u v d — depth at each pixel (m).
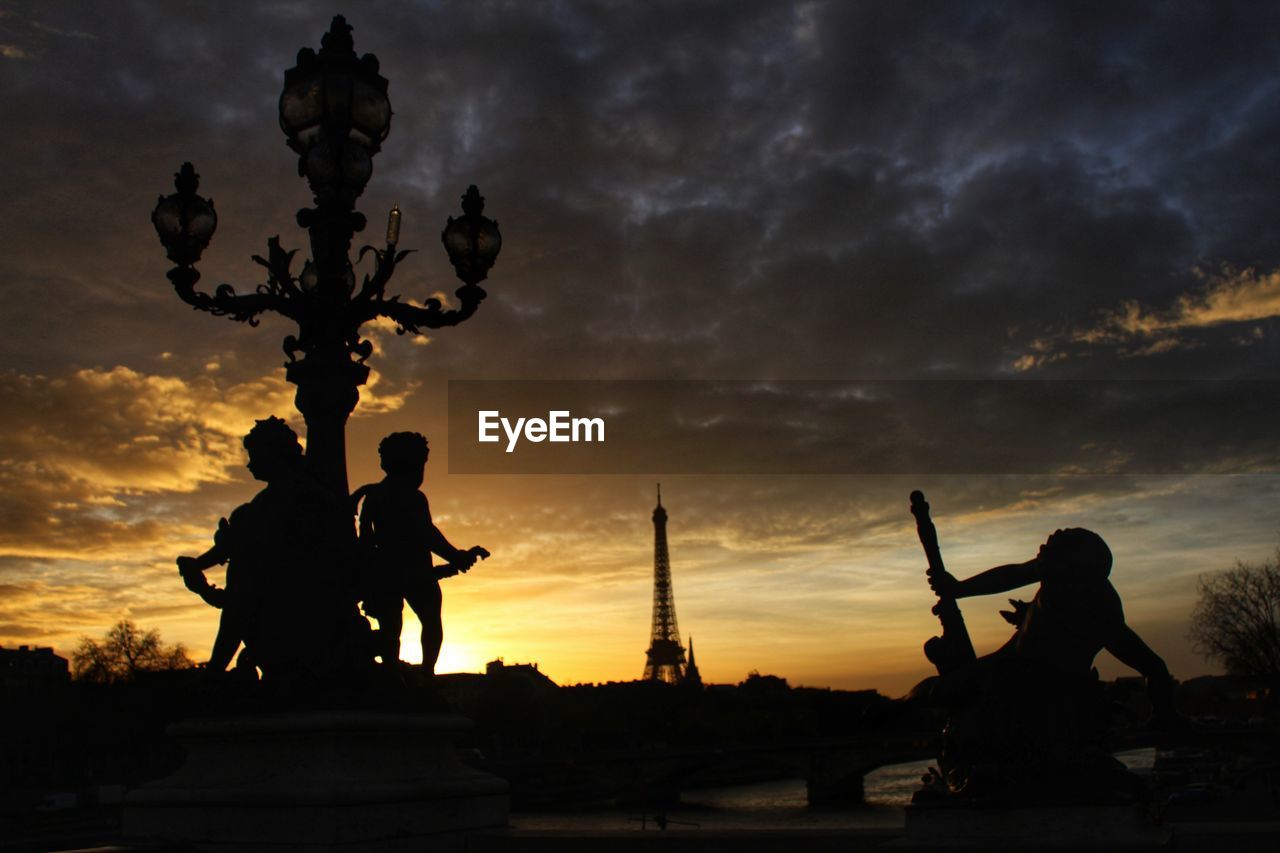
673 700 192.00
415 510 12.78
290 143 13.38
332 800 10.63
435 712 12.38
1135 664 9.12
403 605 12.79
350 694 11.56
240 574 11.96
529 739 150.25
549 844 11.12
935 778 9.34
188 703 12.60
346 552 12.16
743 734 185.62
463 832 11.96
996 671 9.24
